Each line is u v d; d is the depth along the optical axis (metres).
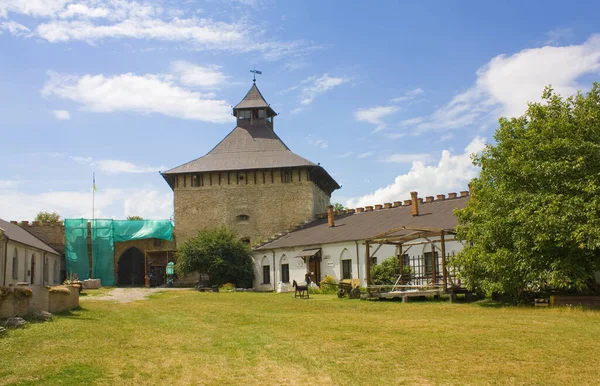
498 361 12.26
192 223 59.06
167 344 14.54
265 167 58.34
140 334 16.17
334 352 13.45
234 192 59.22
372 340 15.02
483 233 24.56
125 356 12.88
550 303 23.42
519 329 16.56
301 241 47.19
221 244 49.81
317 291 38.97
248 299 31.75
